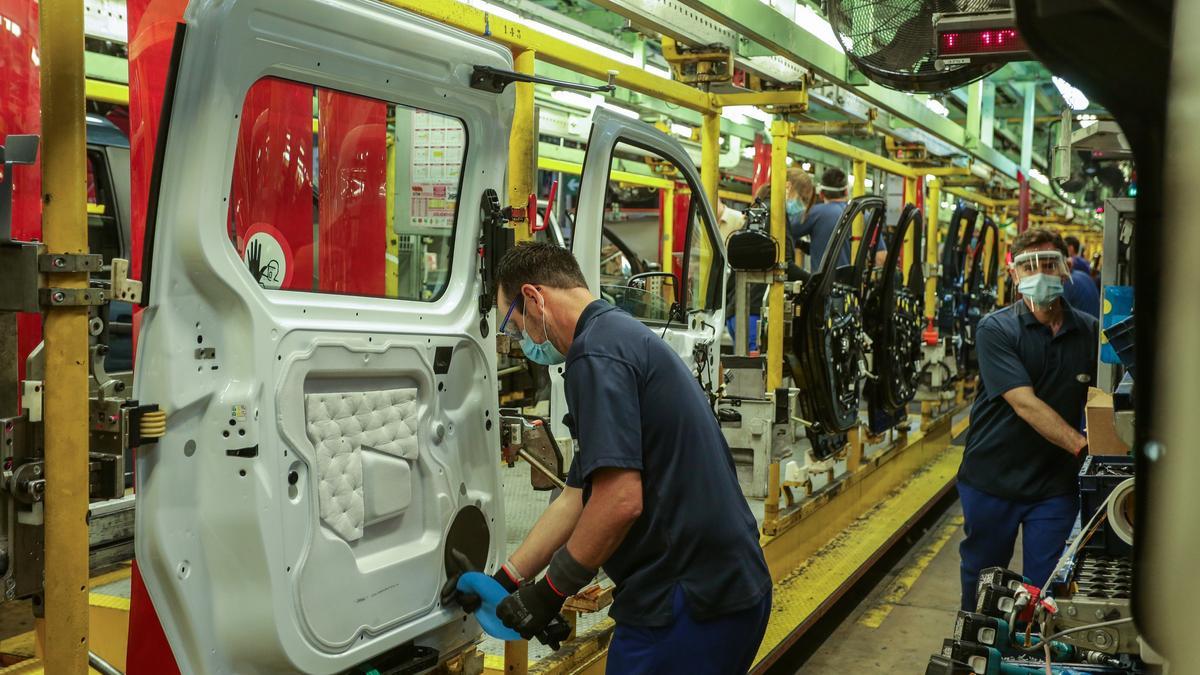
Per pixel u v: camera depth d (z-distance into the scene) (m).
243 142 2.64
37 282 1.67
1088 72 0.86
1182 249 0.71
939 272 8.55
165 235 1.92
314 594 2.14
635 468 2.22
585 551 2.24
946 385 8.90
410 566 2.43
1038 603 2.16
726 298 5.42
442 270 2.73
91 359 1.82
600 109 3.54
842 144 6.91
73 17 1.67
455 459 2.62
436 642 2.62
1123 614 2.06
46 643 1.74
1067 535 3.95
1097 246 18.27
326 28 2.09
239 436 1.99
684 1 3.67
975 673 2.18
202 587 2.03
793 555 5.06
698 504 2.29
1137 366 0.79
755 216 4.93
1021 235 3.96
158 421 1.89
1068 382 3.96
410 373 2.46
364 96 2.34
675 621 2.30
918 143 7.80
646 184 8.94
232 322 2.02
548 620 2.29
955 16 3.02
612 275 7.24
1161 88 0.83
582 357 2.30
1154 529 0.74
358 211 3.17
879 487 6.94
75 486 1.74
